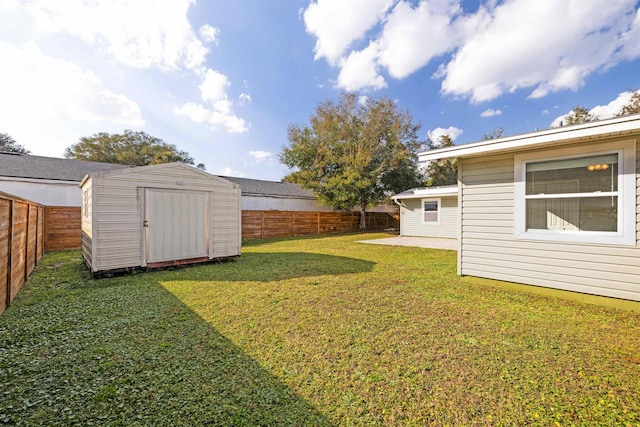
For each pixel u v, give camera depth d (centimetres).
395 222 2284
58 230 925
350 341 278
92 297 416
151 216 609
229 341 277
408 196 1430
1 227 349
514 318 339
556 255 418
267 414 176
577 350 260
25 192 1000
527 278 445
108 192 555
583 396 194
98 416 173
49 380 210
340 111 1869
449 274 580
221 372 223
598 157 385
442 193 1305
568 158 407
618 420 172
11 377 213
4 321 324
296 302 398
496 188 477
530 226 446
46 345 266
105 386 203
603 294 380
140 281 516
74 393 195
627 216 364
